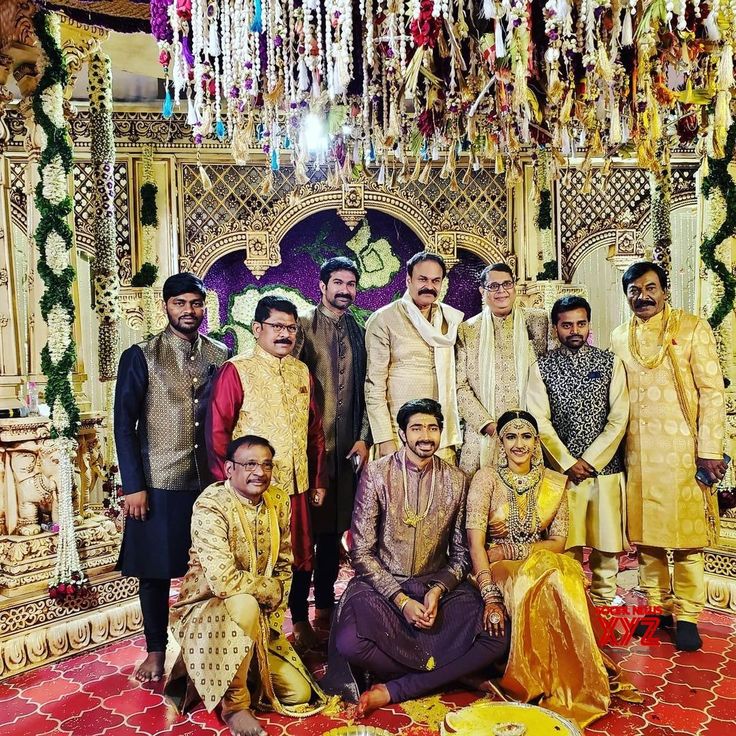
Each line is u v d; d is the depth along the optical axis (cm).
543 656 253
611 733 237
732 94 261
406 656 261
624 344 320
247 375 285
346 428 333
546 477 285
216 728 247
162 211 536
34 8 325
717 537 312
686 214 619
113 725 250
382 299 608
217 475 276
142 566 286
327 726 245
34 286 341
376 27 265
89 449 391
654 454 307
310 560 295
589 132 298
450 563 283
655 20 227
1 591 312
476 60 274
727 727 239
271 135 308
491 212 586
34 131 335
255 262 553
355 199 559
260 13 242
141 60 482
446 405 321
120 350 540
